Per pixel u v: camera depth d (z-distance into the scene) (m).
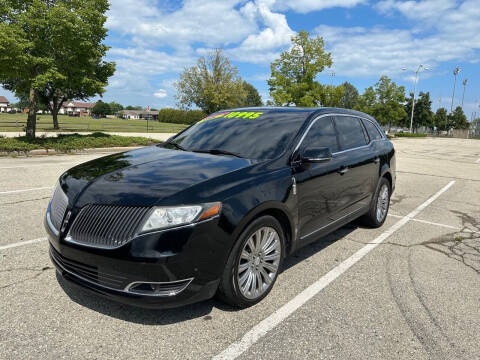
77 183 2.95
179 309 2.93
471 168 14.31
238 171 3.02
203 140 4.01
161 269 2.42
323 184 3.75
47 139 14.66
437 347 2.58
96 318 2.75
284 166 3.34
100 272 2.53
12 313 2.77
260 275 3.09
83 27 14.12
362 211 4.83
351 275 3.72
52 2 14.62
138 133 30.69
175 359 2.34
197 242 2.52
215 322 2.77
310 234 3.68
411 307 3.12
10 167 9.47
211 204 2.60
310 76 27.11
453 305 3.18
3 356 2.29
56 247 2.74
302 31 26.67
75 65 14.92
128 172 3.03
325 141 4.07
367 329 2.76
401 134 50.94
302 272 3.75
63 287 3.19
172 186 2.68
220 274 2.66
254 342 2.55
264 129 3.87
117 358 2.33
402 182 10.04
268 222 3.01
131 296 2.46
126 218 2.50
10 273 3.41
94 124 47.50
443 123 86.06
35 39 13.52
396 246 4.65
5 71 13.51
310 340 2.60
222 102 42.25
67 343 2.45
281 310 2.98
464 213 6.59
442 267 4.02
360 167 4.53
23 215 5.17
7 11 13.15
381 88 43.75
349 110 4.95
